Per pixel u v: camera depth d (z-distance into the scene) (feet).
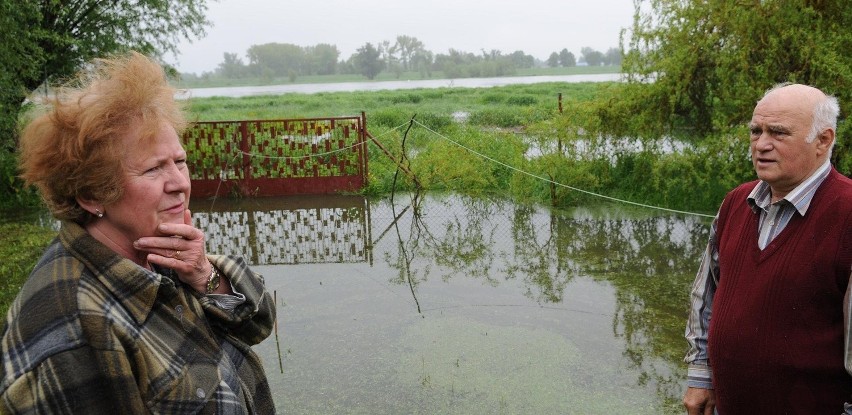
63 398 3.12
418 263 21.80
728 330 6.30
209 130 32.58
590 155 29.09
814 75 21.80
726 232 6.75
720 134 24.94
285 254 23.31
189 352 3.75
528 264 21.15
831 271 5.63
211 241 25.23
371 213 29.14
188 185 3.89
